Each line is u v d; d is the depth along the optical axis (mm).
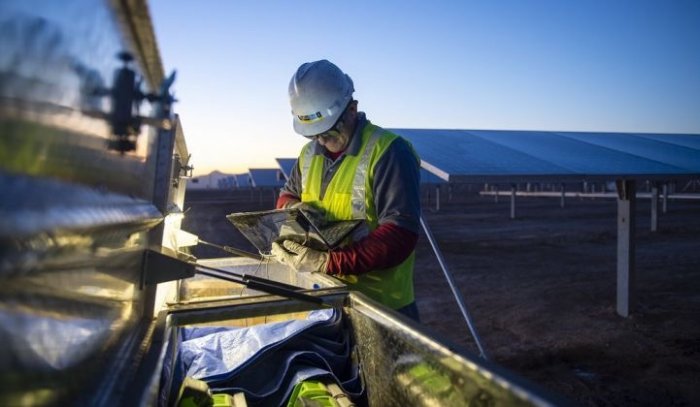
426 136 8188
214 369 1775
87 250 830
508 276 10859
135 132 1233
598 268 11562
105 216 861
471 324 3348
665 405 4570
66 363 743
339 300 1970
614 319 7262
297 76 2449
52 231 603
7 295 537
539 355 5879
